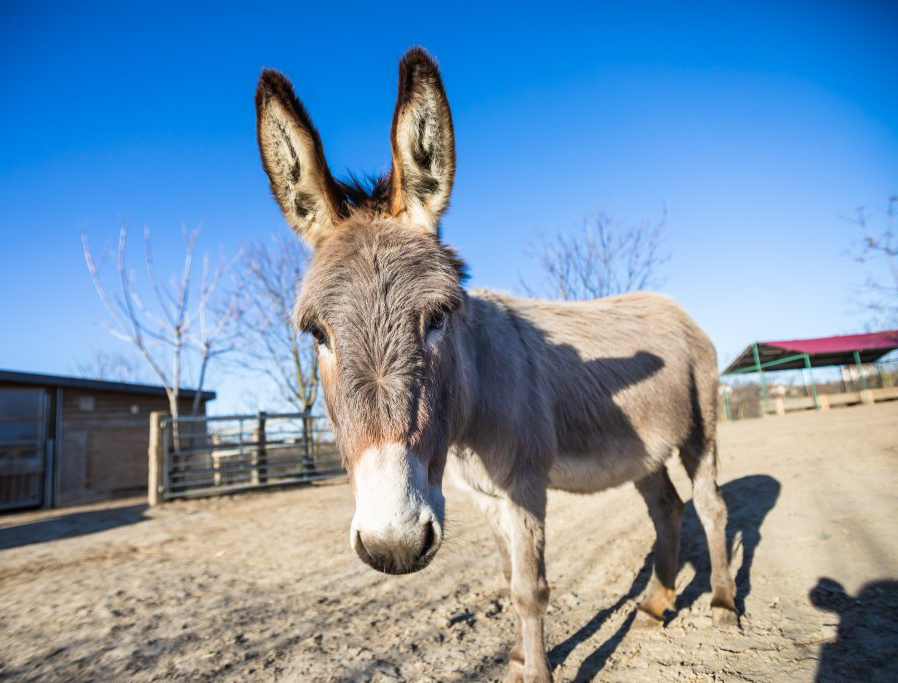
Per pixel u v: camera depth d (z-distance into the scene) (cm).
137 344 1424
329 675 292
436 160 226
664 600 333
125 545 696
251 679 295
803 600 316
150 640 358
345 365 180
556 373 322
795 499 500
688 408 395
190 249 1520
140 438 1627
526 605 250
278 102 227
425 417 179
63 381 1465
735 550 413
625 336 383
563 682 268
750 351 2461
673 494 374
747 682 240
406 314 185
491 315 306
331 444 1548
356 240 204
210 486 1241
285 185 234
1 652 351
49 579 544
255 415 1268
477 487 284
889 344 2342
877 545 362
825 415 1669
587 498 729
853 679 229
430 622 361
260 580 499
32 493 1400
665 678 257
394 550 157
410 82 222
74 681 304
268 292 1881
